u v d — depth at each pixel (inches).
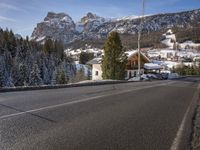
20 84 3090.6
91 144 226.4
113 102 477.1
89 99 496.1
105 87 799.1
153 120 337.4
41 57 4763.8
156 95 645.3
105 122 310.3
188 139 259.4
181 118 362.0
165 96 634.2
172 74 2512.3
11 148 210.1
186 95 690.2
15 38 4827.8
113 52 1663.4
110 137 250.1
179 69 3806.6
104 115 351.3
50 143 224.7
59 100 462.3
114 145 227.1
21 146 215.2
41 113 342.0
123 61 1690.5
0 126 271.9
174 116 374.0
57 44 5871.1
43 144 221.5
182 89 898.1
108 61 1670.8
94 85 880.3
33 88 641.0
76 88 727.1
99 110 386.6
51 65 4751.5
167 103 508.1
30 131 258.1
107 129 279.0
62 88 716.0
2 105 386.6
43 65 4269.2
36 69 3004.4
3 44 4207.7
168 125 314.8
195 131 292.5
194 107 476.4
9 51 4345.5
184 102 541.3
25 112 342.6
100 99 507.8
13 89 582.6
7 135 243.1
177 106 475.8
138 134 266.4
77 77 2704.2
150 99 555.8
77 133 257.9
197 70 4104.3
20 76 3117.6
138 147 225.8
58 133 255.0
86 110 380.5
